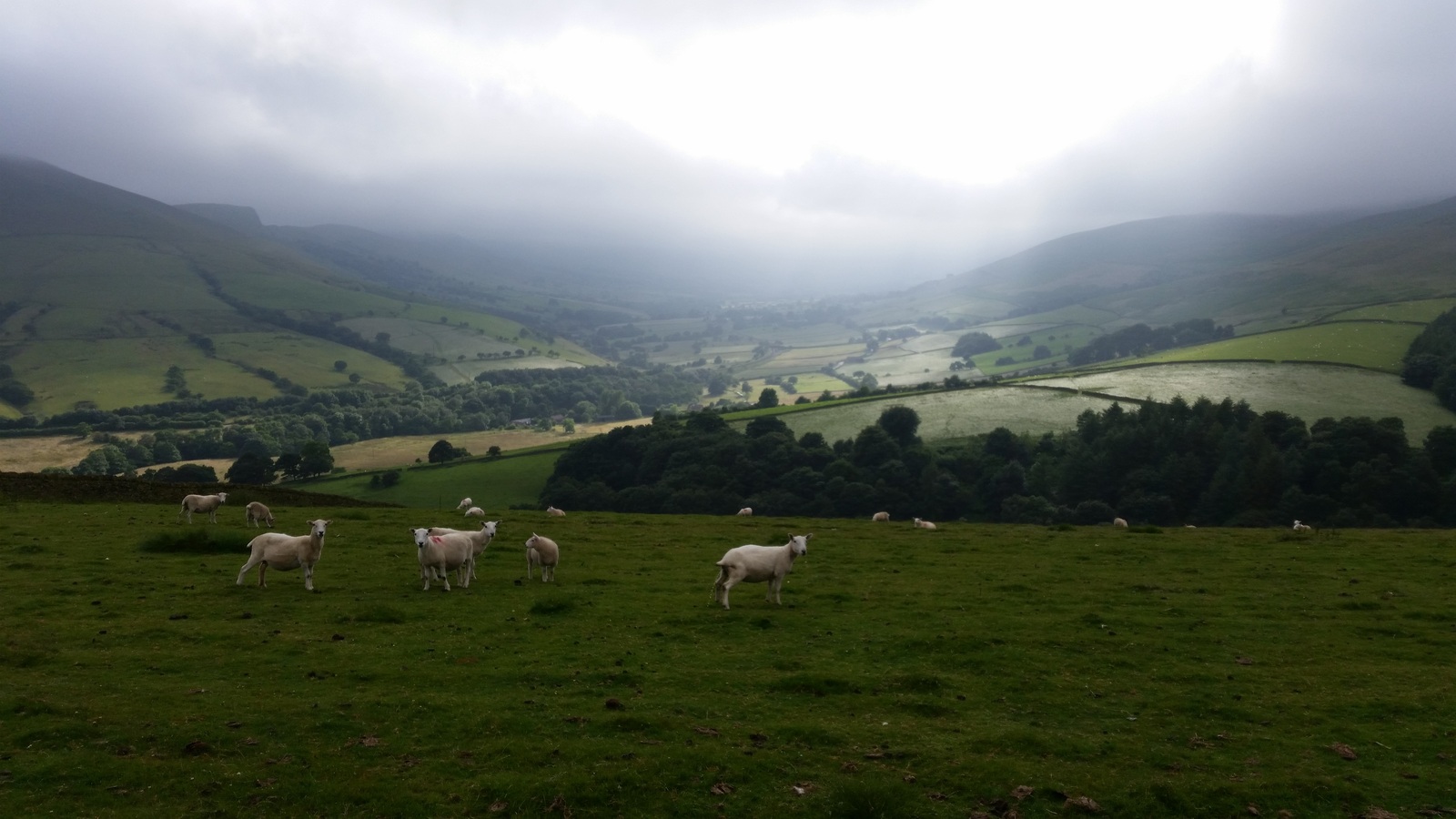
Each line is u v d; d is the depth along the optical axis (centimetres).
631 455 12238
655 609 2292
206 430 16988
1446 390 11700
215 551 2975
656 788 1239
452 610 2203
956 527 4738
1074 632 2152
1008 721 1560
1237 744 1472
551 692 1608
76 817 1087
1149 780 1322
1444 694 1714
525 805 1176
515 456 13450
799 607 2375
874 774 1310
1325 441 9194
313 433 17588
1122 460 10125
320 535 2384
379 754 1315
